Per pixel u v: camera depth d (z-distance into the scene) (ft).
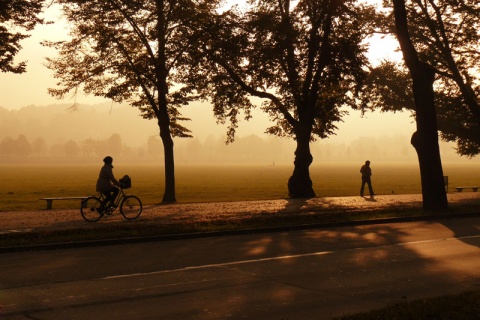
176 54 83.87
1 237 41.60
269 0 93.40
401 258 34.73
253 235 47.29
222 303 23.11
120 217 59.98
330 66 84.48
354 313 21.21
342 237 45.70
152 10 81.51
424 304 20.88
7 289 25.68
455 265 32.22
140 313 21.45
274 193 130.41
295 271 30.35
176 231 45.83
